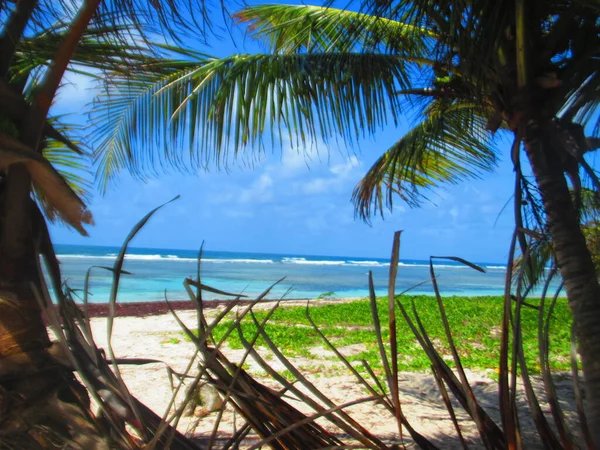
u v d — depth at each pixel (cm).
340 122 514
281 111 520
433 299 1933
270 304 1695
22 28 233
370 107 507
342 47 533
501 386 159
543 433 165
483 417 167
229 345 946
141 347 910
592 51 367
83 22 214
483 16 356
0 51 228
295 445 183
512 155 357
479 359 852
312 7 598
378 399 165
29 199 215
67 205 216
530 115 366
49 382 203
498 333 1150
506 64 377
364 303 1744
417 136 695
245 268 5556
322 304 1716
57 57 218
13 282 208
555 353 852
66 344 187
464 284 4425
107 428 198
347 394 630
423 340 176
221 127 515
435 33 420
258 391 190
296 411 189
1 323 203
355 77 503
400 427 155
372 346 980
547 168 357
